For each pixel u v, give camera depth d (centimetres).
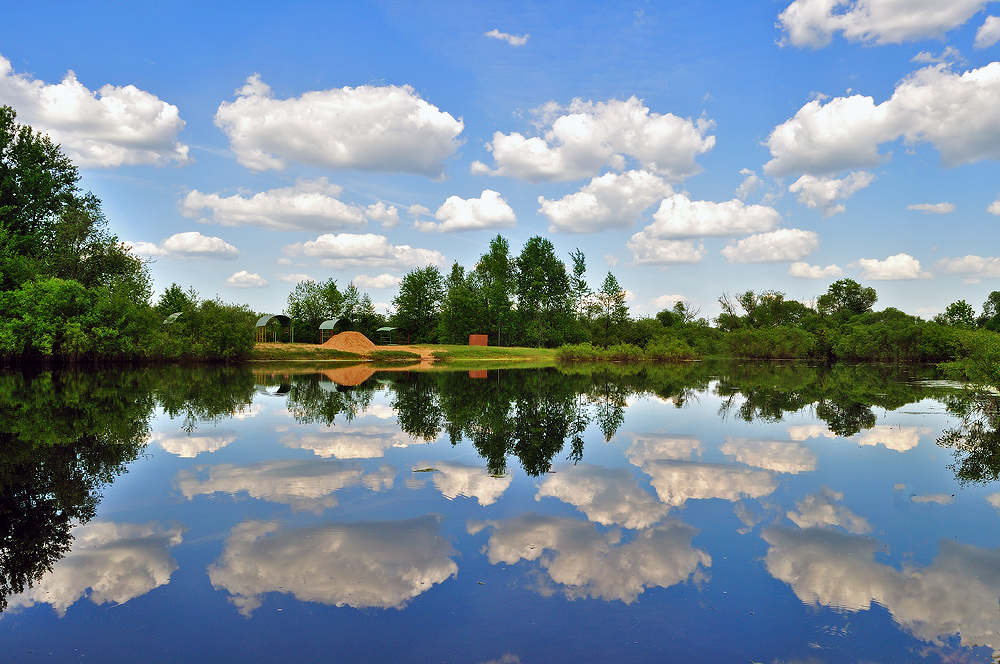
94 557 519
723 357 7194
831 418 1452
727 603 432
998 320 6612
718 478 812
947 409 1648
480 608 423
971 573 489
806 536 577
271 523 610
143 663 351
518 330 8362
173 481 779
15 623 401
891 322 5950
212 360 4222
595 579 473
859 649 369
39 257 3912
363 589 454
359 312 10056
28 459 912
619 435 1174
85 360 3541
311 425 1273
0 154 4178
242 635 385
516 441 1093
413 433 1174
